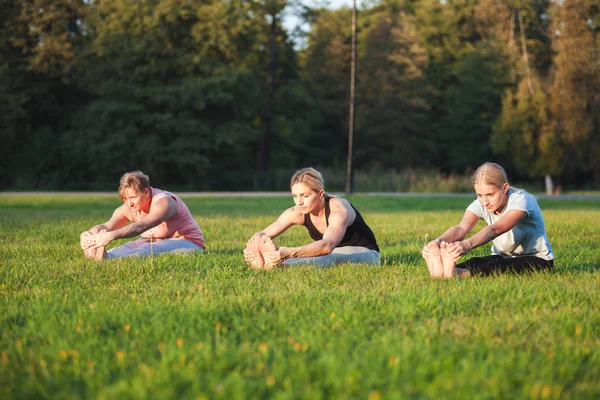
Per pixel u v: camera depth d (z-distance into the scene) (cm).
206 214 1388
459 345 297
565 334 330
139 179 631
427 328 329
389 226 1035
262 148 4341
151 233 668
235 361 273
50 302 395
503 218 512
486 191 514
